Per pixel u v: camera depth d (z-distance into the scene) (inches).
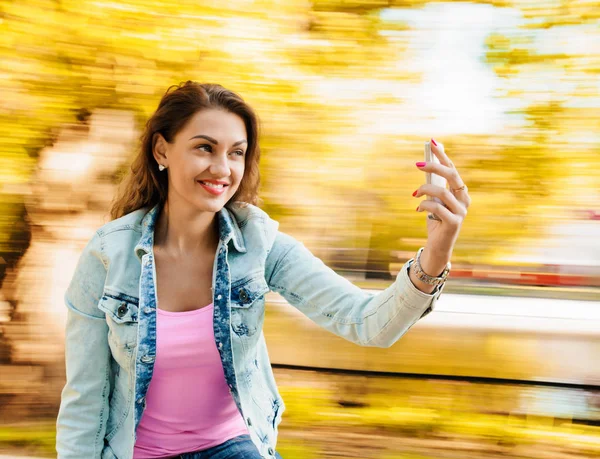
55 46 143.6
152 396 65.3
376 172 144.3
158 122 65.4
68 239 152.5
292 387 136.0
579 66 140.7
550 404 130.3
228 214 69.9
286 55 143.7
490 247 140.3
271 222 70.3
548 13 140.0
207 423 66.7
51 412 149.3
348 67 143.6
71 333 66.6
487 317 127.2
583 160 141.9
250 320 67.0
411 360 129.6
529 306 127.9
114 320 64.3
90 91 145.1
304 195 144.8
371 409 133.2
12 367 154.9
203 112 63.7
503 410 130.6
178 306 66.6
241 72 142.6
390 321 62.3
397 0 141.9
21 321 154.8
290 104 143.3
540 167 142.3
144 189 69.6
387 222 143.3
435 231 58.6
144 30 141.5
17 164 148.2
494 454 122.5
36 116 146.3
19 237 153.1
